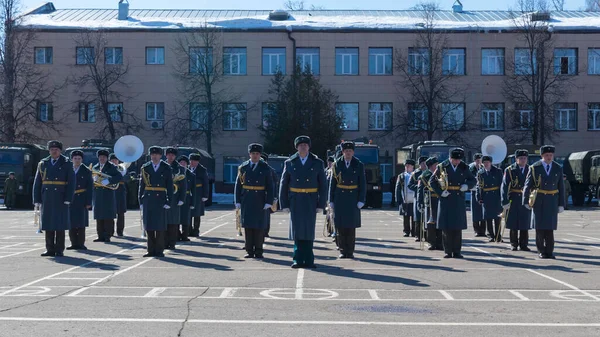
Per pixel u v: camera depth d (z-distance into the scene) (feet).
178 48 179.01
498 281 36.60
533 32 175.52
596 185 131.44
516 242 52.95
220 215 106.42
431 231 53.31
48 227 48.29
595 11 209.77
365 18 191.11
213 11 203.41
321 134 163.84
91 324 25.98
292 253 50.83
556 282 36.27
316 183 42.01
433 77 175.94
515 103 177.58
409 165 66.08
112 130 176.55
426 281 36.58
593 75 179.52
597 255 49.03
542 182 46.70
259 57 180.04
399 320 26.89
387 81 180.34
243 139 181.88
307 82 167.12
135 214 109.70
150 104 181.57
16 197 129.70
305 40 179.83
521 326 25.86
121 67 179.83
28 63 178.50
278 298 31.48
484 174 60.80
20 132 171.12
